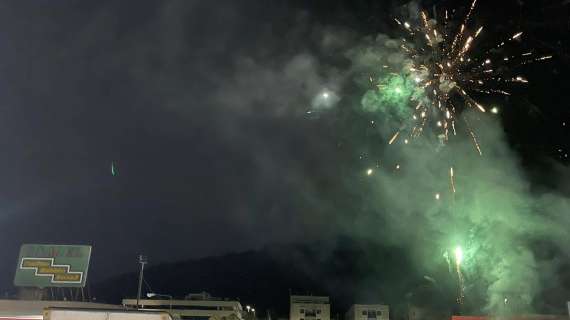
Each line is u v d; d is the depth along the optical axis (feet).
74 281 74.84
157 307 283.59
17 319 50.44
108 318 33.09
